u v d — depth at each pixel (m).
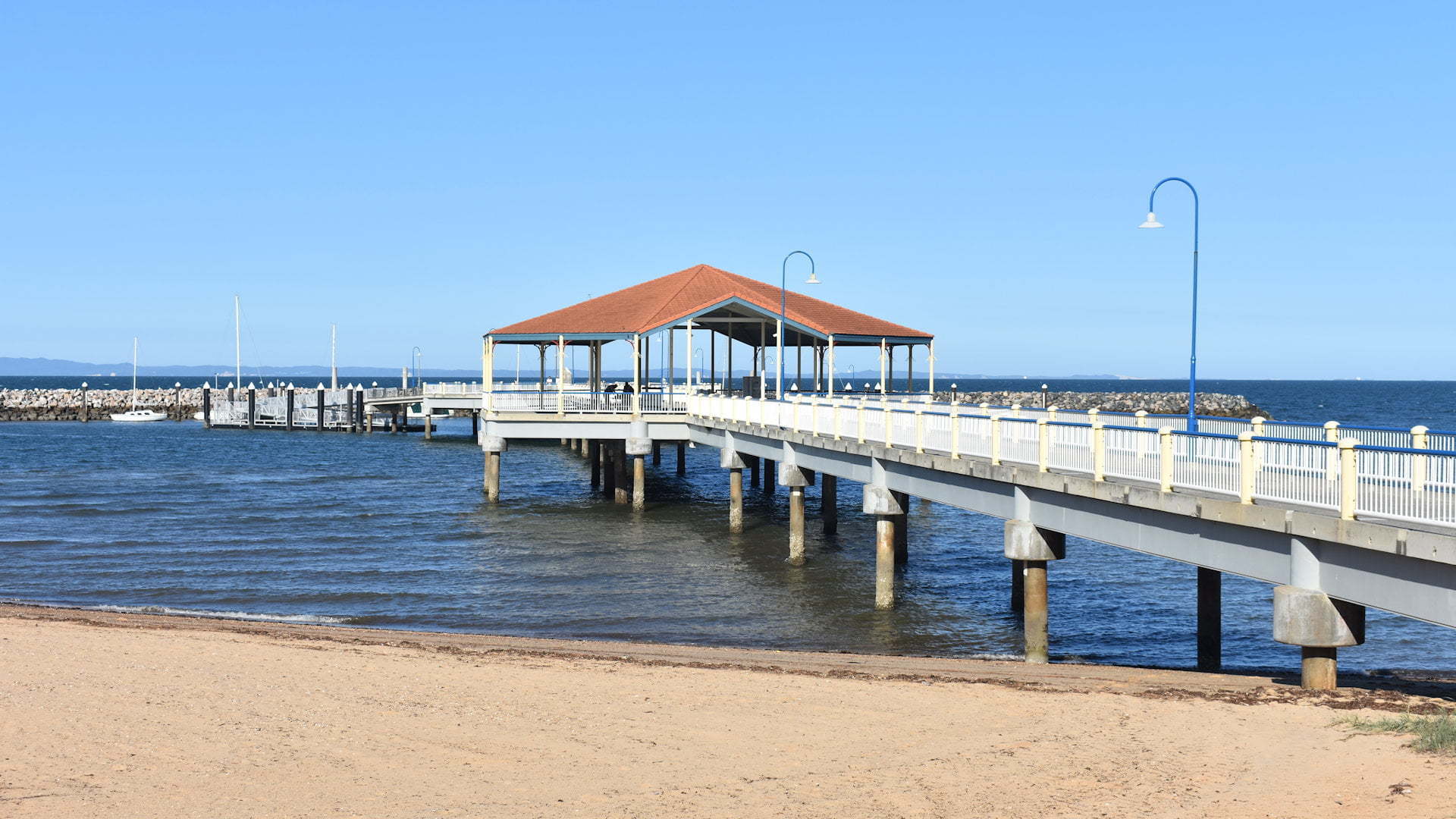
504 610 28.42
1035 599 21.47
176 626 23.59
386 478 62.16
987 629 26.38
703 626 26.45
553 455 78.88
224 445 87.62
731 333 53.81
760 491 54.09
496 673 18.08
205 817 11.26
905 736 14.11
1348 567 14.62
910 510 47.81
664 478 61.12
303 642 21.27
